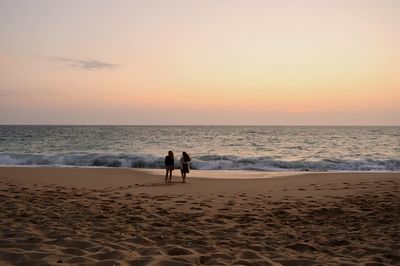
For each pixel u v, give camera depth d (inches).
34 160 1016.2
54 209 303.7
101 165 985.5
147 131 4136.3
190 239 220.2
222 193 464.8
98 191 460.8
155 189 510.3
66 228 228.8
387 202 369.7
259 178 685.9
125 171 788.0
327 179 637.3
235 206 363.3
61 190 447.8
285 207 356.8
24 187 460.4
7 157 1035.3
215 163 952.3
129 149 1710.1
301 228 271.4
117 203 358.3
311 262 178.5
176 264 160.1
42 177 634.8
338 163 956.0
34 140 2322.8
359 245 219.0
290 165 958.4
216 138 2689.5
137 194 441.4
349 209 341.1
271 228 268.2
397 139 2541.8
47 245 184.7
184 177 618.2
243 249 199.8
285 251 202.4
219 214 319.9
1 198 347.3
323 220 300.8
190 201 391.5
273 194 451.5
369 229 265.7
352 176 680.4
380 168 933.2
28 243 186.9
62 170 774.5
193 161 954.1
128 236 219.1
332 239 235.0
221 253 185.5
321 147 1852.9
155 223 267.0
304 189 502.0
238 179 666.8
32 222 248.5
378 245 219.1
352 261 185.0
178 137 2805.1
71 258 160.9
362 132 3986.2
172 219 291.3
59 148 1745.8
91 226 244.8
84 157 1008.2
